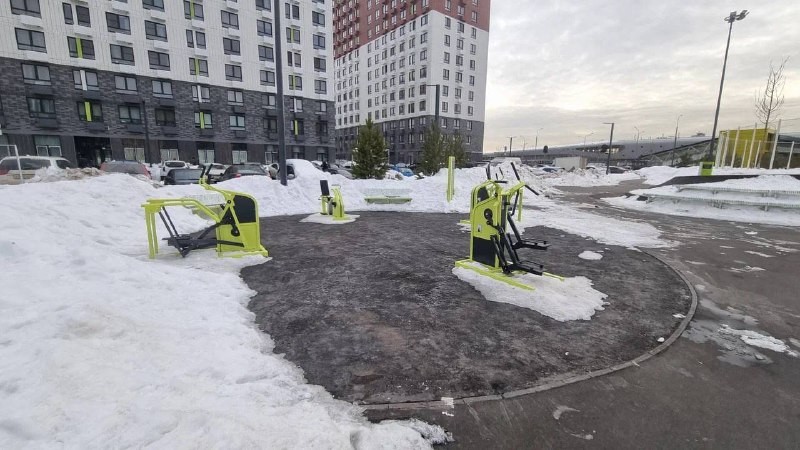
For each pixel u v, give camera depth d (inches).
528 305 183.0
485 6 2564.0
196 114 1558.8
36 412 79.6
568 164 2190.0
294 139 1843.0
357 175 759.7
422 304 184.2
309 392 113.5
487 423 102.3
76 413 81.0
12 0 1202.0
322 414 99.6
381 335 151.6
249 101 1680.6
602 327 162.7
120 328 121.3
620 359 137.0
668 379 125.0
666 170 1541.6
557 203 662.5
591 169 1924.2
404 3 2514.8
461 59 2506.2
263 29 1685.5
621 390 118.6
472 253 236.1
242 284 209.6
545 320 168.1
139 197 384.5
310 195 563.8
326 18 1881.2
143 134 1446.9
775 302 195.0
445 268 244.5
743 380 124.8
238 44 1627.7
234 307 172.1
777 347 147.6
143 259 253.6
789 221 451.2
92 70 1337.4
